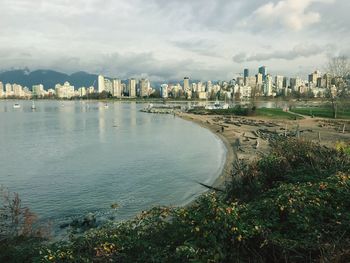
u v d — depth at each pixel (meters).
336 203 9.06
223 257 6.99
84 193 26.72
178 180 30.66
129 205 23.61
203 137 65.12
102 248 7.82
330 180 10.88
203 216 7.95
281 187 10.60
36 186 28.92
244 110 115.88
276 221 8.41
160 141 59.50
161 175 32.75
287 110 123.38
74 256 7.64
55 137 65.00
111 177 32.09
